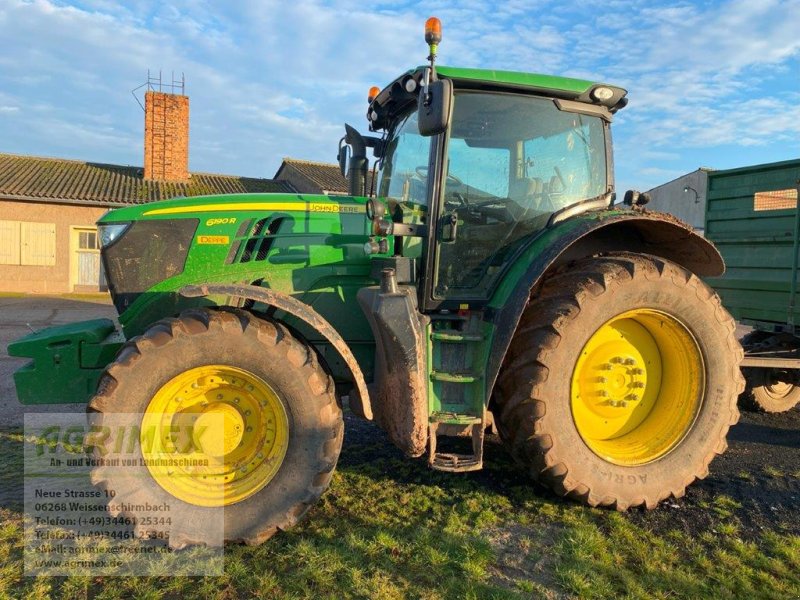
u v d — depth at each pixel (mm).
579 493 3398
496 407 3561
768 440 4895
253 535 3025
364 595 2645
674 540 3203
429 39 3246
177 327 2988
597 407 3686
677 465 3562
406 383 3219
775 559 2998
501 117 3777
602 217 3596
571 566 2893
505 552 3043
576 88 3820
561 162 3961
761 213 5277
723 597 2680
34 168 19375
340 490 3742
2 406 5570
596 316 3365
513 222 3832
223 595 2645
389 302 3213
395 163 4281
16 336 9578
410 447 3270
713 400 3643
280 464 3088
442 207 3629
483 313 3607
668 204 25766
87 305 14688
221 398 3176
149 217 3689
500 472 4062
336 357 3820
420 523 3316
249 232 3748
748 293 5438
